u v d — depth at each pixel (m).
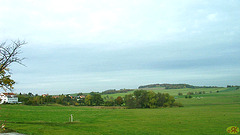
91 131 29.38
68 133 25.86
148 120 46.16
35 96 123.00
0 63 27.98
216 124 37.91
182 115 57.16
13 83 29.27
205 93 193.00
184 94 193.75
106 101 136.50
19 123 35.56
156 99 115.69
